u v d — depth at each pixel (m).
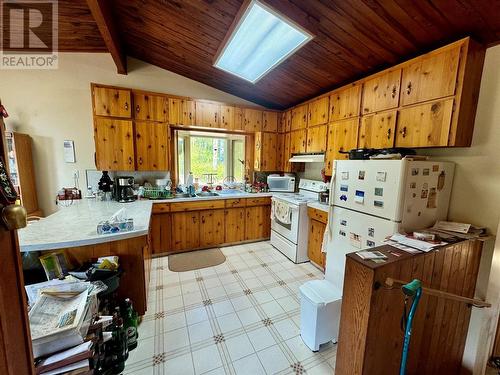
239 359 1.54
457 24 1.50
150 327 1.80
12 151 2.53
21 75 2.69
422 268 1.18
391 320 1.09
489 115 1.55
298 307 2.08
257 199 3.67
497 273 1.53
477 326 1.61
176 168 3.54
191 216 3.27
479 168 1.61
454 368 1.64
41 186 2.86
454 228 1.58
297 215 2.94
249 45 2.07
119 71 2.93
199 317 1.93
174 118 3.16
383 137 2.10
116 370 1.39
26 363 0.61
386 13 1.55
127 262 1.77
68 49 2.79
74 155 2.94
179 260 3.02
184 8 1.95
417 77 1.79
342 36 1.88
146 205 2.60
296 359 1.55
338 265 2.09
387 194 1.63
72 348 1.04
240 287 2.40
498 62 1.51
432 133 1.69
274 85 3.07
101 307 1.53
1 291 0.52
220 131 3.73
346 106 2.55
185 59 2.84
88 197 2.97
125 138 2.90
